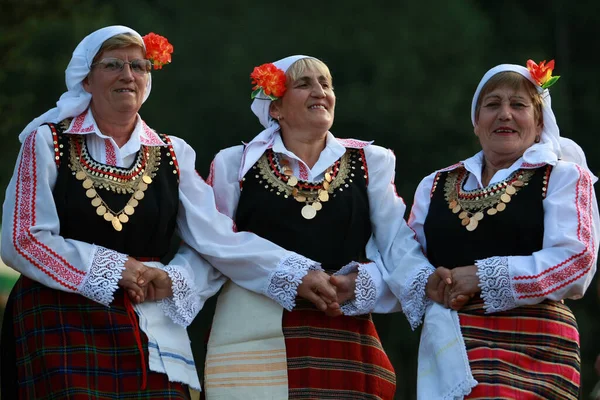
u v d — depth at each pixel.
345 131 39.59
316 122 13.18
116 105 12.48
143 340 12.14
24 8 24.44
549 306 12.37
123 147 12.55
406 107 39.19
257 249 12.82
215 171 13.41
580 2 46.56
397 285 12.93
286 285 12.70
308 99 13.20
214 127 40.50
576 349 12.34
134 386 11.98
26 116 34.09
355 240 13.21
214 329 13.08
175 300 12.47
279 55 41.38
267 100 13.51
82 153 12.41
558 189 12.46
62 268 11.95
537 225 12.41
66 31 33.19
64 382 11.75
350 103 39.31
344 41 41.50
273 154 13.33
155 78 41.03
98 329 12.05
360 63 41.31
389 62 40.25
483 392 11.95
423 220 13.28
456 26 41.75
